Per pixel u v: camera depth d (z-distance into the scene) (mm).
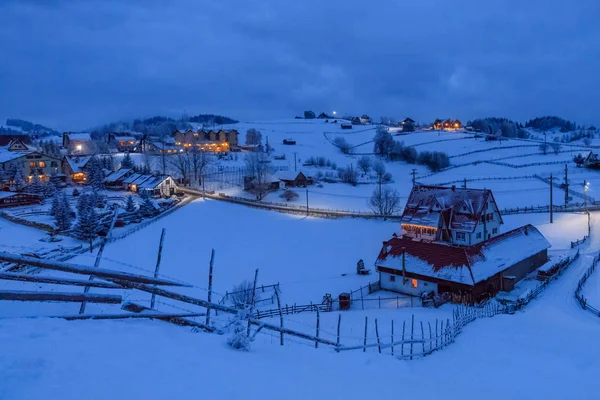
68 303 13508
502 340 26016
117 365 9062
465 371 18172
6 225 71188
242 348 13141
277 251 63500
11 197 84250
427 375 15805
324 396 10102
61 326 11039
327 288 48688
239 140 197250
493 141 174875
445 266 45000
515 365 19875
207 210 84375
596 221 68812
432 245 47844
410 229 55938
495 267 45562
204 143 164250
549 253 57281
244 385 9492
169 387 8484
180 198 96438
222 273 53688
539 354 22516
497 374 17953
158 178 101188
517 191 99875
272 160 152125
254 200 96375
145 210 80188
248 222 77625
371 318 35094
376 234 70125
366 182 119500
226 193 106438
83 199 80688
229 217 80312
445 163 141875
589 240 60562
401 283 47844
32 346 9188
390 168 142625
